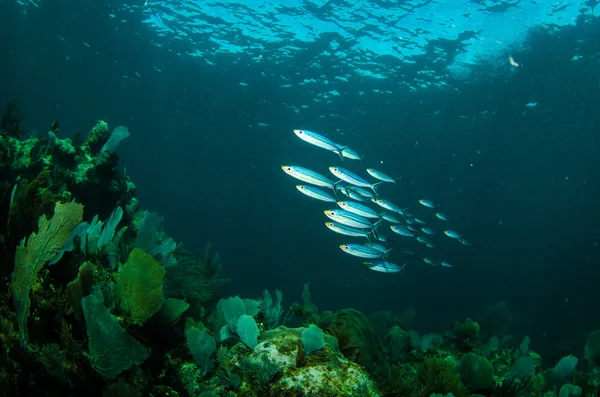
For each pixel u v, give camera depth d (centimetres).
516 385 462
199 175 3788
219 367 330
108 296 299
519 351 664
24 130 687
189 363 338
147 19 1945
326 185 582
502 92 2000
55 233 262
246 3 1677
